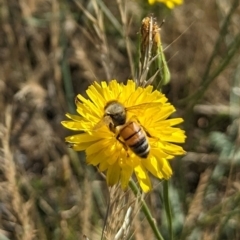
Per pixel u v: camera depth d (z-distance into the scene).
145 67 0.22
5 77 0.32
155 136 0.21
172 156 0.21
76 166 0.29
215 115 0.32
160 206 0.30
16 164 0.30
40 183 0.29
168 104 0.21
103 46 0.27
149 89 0.21
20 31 0.34
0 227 0.27
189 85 0.33
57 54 0.32
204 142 0.31
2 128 0.26
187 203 0.29
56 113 0.32
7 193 0.26
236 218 0.28
